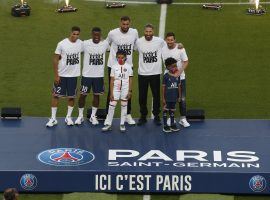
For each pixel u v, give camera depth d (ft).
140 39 124.06
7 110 127.44
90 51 123.85
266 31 164.86
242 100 141.59
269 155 117.50
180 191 113.09
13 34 161.79
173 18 168.76
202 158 116.57
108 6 171.42
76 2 173.88
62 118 128.67
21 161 115.34
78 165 114.42
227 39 161.68
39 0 174.50
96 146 119.85
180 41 160.66
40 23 165.78
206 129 124.98
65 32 162.91
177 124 126.72
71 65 124.06
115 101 123.03
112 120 127.54
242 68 152.05
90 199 111.55
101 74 125.08
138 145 120.06
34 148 118.93
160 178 112.98
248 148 119.34
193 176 112.78
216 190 113.09
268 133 123.85
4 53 155.33
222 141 121.19
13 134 122.83
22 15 167.43
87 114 128.77
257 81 147.74
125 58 122.52
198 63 153.48
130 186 113.09
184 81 124.57
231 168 113.91
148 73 124.88
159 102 126.31
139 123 126.41
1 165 114.11
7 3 173.47
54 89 124.98
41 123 126.52
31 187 112.98
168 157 116.78
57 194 113.19
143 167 114.01
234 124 126.72
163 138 122.11
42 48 157.28
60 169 113.09
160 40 124.06
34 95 142.10
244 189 112.98
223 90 144.77
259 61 154.40
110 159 116.16
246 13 171.32
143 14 169.68
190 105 139.85
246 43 160.45
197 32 163.94
